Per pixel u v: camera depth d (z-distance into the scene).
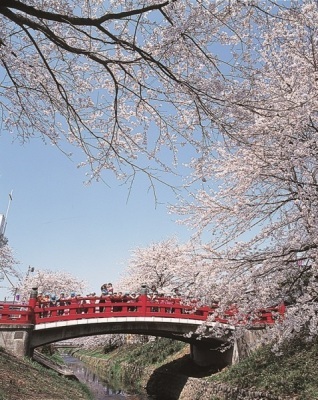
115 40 5.19
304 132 9.44
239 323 12.22
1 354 15.18
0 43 5.54
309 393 11.19
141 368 30.81
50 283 50.59
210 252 10.54
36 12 4.73
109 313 20.27
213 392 16.98
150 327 20.41
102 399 23.67
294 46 9.47
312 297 9.62
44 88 6.62
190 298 13.28
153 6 5.12
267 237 10.02
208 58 5.88
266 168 9.69
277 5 5.77
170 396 23.44
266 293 10.09
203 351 23.61
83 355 59.84
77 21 4.88
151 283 34.72
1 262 28.39
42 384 14.19
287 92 9.36
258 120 8.23
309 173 9.10
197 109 5.99
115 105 6.23
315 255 9.09
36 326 19.11
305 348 14.68
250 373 15.67
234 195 10.57
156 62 5.32
